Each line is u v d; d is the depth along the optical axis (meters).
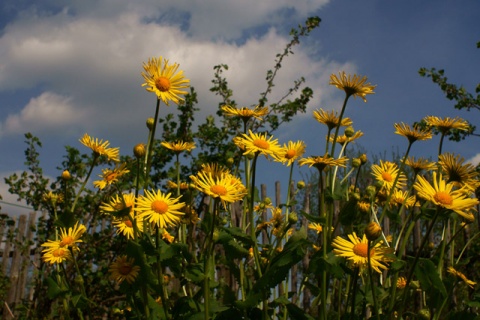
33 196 1.90
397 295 0.89
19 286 2.45
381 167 1.02
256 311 0.83
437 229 1.77
